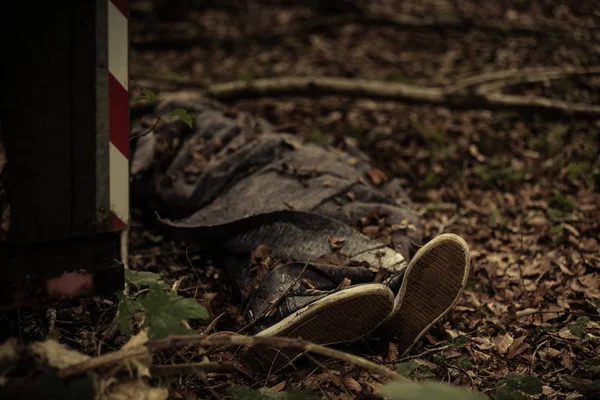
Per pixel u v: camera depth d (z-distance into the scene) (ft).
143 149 8.88
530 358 6.41
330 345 6.40
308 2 20.35
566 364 6.27
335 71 15.33
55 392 4.87
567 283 7.43
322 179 8.08
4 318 6.29
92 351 6.08
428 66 15.46
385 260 6.93
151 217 8.70
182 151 8.79
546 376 6.17
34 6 5.19
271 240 7.29
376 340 6.44
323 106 13.03
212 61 16.96
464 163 10.19
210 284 7.57
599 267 7.54
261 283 6.85
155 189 8.48
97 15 5.38
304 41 17.69
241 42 17.83
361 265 6.91
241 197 7.93
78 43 5.36
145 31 18.65
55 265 5.57
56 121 5.37
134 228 8.61
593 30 16.71
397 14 18.60
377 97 12.88
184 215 8.27
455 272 6.21
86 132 5.49
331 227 7.24
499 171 9.87
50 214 5.45
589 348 6.43
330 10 18.97
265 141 8.56
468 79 13.38
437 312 6.34
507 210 9.08
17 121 5.26
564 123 11.64
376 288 5.98
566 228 8.32
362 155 9.10
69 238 5.60
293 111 12.80
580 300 7.14
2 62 5.16
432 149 10.81
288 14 19.72
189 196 8.23
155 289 5.61
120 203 5.71
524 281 7.60
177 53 17.80
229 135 9.03
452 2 19.42
